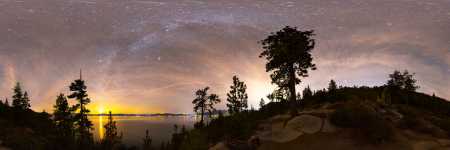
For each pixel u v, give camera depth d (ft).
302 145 81.20
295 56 105.50
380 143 74.18
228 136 99.71
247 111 145.89
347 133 81.56
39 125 168.55
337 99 119.34
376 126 78.18
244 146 86.94
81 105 164.25
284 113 117.19
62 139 145.79
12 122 153.17
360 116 83.71
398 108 104.27
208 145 102.01
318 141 80.89
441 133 80.38
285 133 90.22
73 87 161.68
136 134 401.08
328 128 86.63
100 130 458.09
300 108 119.03
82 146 147.74
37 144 125.49
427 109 114.83
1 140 117.50
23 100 186.60
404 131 81.10
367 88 137.28
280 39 108.78
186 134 135.44
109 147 166.09
